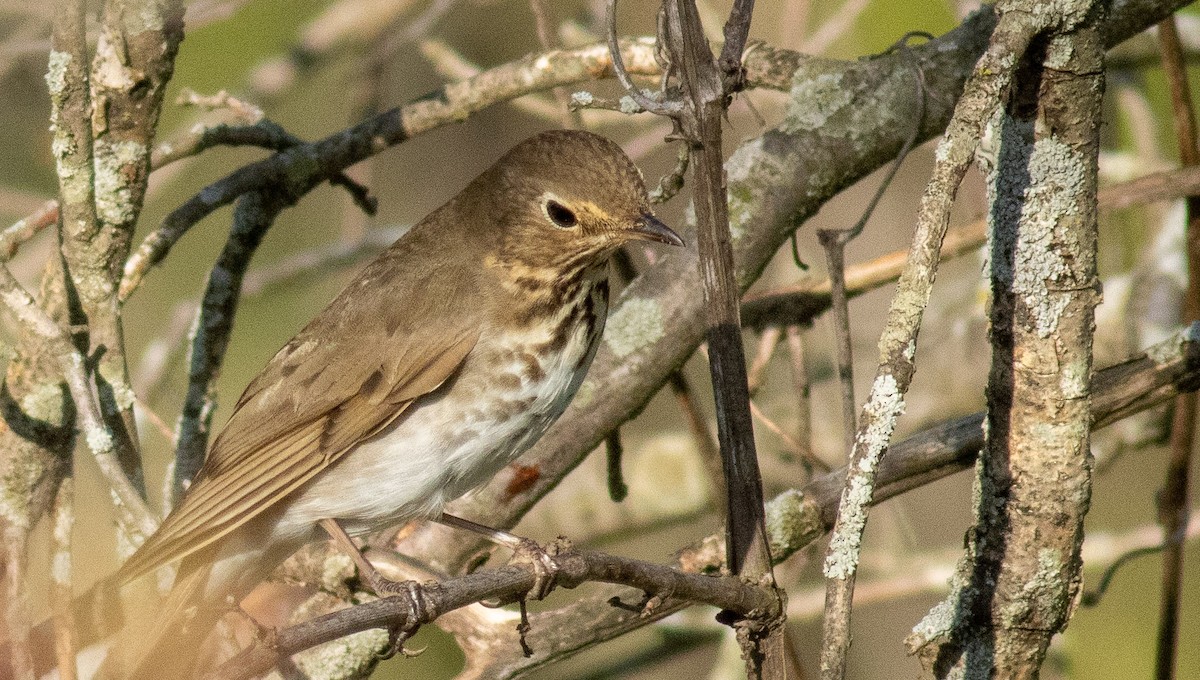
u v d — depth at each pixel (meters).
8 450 9.79
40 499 9.91
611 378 10.52
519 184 9.67
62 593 8.77
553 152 9.68
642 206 9.52
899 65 10.65
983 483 8.05
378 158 16.03
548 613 9.77
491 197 9.88
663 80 7.55
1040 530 7.91
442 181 17.83
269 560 9.74
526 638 9.69
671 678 16.56
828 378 15.63
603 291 9.91
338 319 9.99
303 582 10.40
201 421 11.09
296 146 11.31
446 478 9.70
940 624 8.20
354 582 10.16
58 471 9.92
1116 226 15.48
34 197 15.92
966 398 14.86
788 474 14.84
